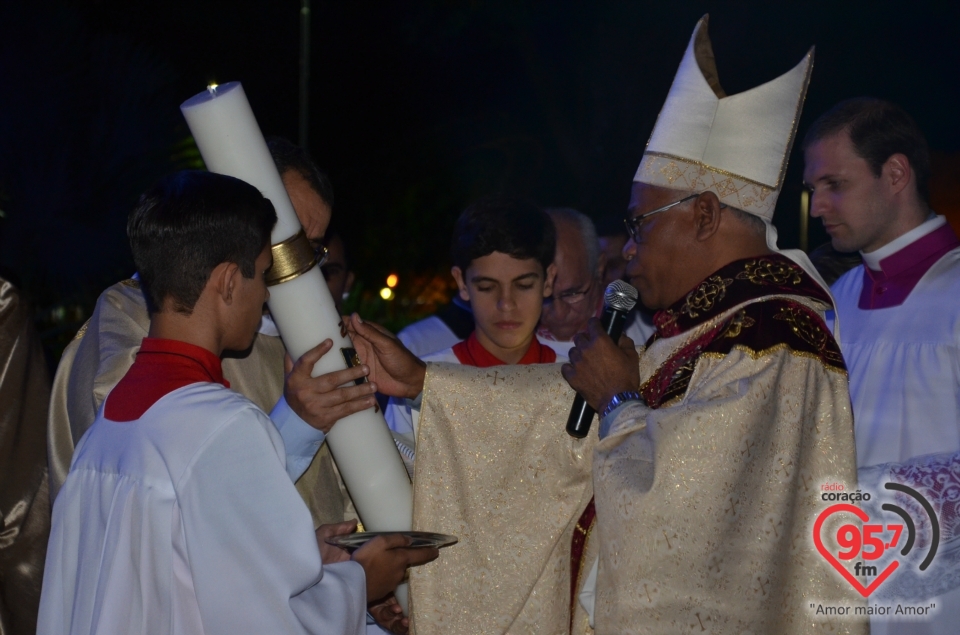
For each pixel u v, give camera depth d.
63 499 1.94
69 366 2.45
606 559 2.06
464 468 2.33
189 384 1.87
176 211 1.89
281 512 1.79
